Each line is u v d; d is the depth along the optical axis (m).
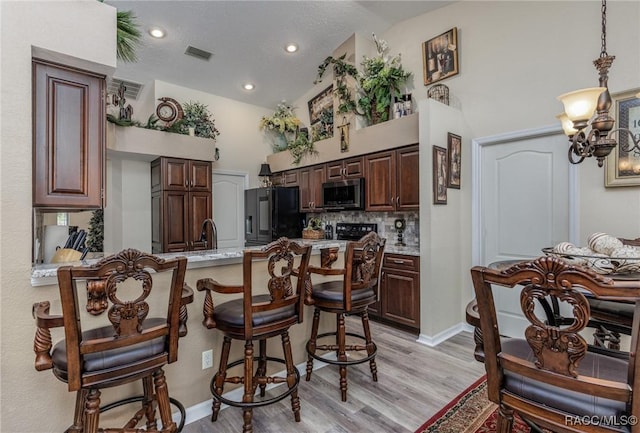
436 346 3.12
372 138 3.89
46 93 1.66
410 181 3.52
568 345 0.96
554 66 2.87
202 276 2.04
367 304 2.27
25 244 1.45
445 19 3.62
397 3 3.59
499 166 3.31
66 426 1.55
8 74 1.42
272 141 5.77
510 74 3.15
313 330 2.41
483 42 3.33
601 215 2.63
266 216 4.93
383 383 2.41
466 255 3.56
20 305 1.43
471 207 3.51
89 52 1.68
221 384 1.90
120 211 4.34
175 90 4.73
